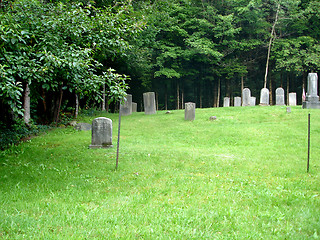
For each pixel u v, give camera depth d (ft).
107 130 40.27
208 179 25.86
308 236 13.97
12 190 22.70
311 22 135.03
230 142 47.93
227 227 14.82
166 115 73.61
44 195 21.42
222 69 136.26
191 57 129.29
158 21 86.63
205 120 65.36
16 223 14.84
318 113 64.44
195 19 124.98
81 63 28.22
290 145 43.98
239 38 140.87
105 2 63.26
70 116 72.38
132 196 20.49
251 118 65.87
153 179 26.12
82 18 33.12
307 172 29.43
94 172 28.84
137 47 85.30
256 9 128.98
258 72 151.33
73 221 15.29
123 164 31.58
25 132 50.21
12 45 26.96
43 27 30.04
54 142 45.16
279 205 18.40
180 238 13.35
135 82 134.41
